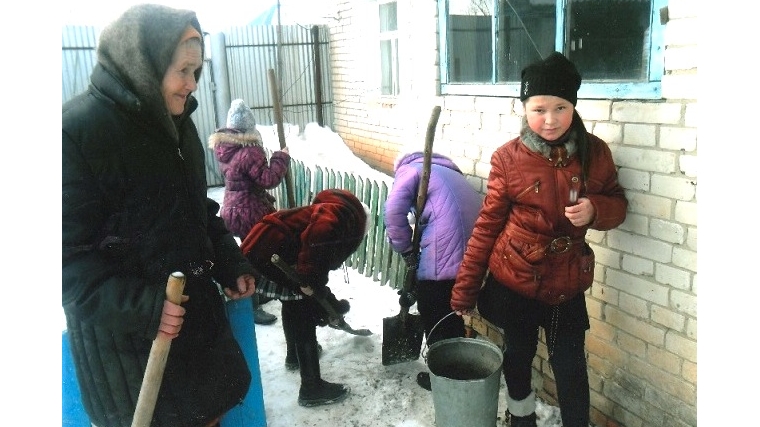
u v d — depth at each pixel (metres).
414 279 2.39
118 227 1.28
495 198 1.75
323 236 2.17
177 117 1.41
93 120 1.19
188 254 1.41
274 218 2.22
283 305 2.37
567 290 1.71
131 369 1.37
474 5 2.38
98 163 1.20
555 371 1.81
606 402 2.00
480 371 2.12
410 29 2.84
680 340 1.68
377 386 2.49
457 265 2.21
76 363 1.39
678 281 1.65
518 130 2.17
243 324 1.97
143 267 1.32
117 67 1.22
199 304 1.47
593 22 1.84
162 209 1.32
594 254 1.89
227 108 4.25
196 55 1.32
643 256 1.75
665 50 1.57
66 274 1.18
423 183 2.22
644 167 1.68
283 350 2.88
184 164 1.41
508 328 1.83
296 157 4.20
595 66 1.87
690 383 1.68
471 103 2.41
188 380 1.46
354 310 3.25
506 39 2.26
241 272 1.71
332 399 2.37
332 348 2.85
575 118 1.66
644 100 1.67
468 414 1.84
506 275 1.75
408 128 3.00
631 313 1.83
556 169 1.64
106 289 1.22
